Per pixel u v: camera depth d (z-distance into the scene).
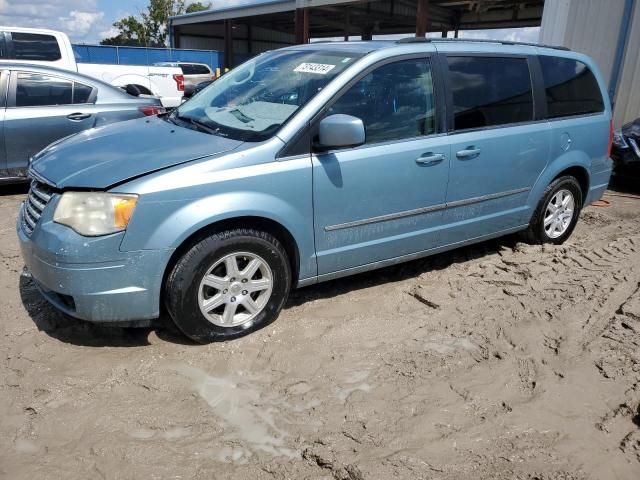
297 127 3.37
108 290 2.98
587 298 4.13
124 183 2.97
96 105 6.75
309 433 2.64
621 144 8.09
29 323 3.56
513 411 2.84
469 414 2.81
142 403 2.82
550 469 2.46
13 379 2.98
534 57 4.70
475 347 3.46
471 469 2.44
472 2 21.23
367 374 3.14
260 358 3.25
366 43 4.09
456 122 4.11
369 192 3.68
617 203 7.55
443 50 4.08
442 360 3.29
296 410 2.81
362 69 3.63
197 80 23.42
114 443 2.53
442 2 21.92
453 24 25.42
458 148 4.08
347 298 4.10
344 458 2.47
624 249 5.25
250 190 3.20
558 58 4.93
